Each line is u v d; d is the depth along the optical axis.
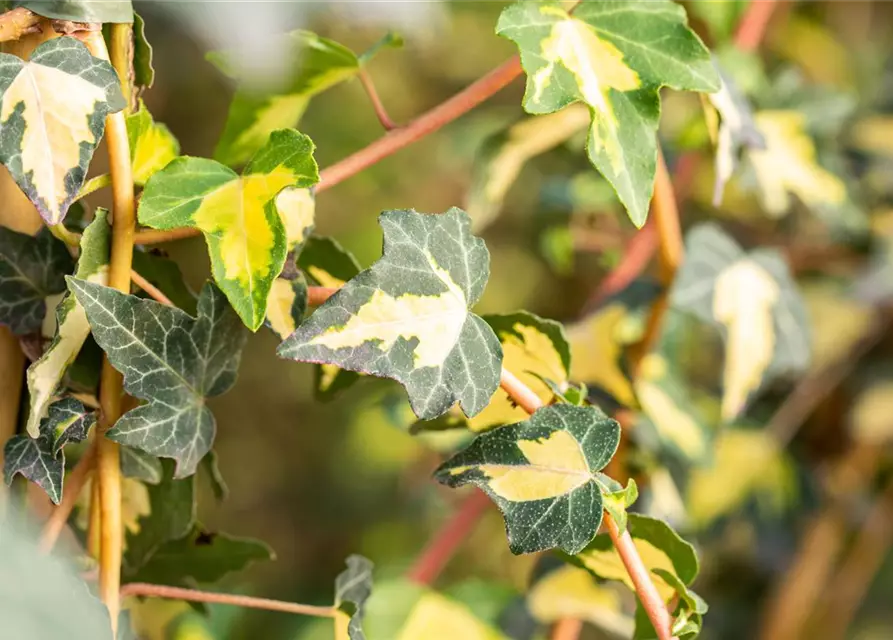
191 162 0.45
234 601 0.47
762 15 0.66
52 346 0.45
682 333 0.63
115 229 0.45
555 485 0.46
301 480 1.39
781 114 0.66
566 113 0.60
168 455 0.46
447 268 0.45
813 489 0.77
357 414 1.21
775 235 0.80
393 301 0.45
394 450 1.15
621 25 0.47
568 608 0.57
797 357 0.59
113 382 0.46
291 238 0.47
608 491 0.46
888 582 0.89
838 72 0.91
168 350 0.46
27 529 0.45
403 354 0.44
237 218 0.45
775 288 0.58
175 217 0.45
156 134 0.47
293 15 0.51
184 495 0.49
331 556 1.29
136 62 0.47
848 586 0.81
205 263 1.18
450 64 1.22
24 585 0.43
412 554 1.02
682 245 0.63
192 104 1.27
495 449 0.46
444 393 0.45
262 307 0.44
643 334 0.58
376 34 1.09
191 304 0.49
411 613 0.56
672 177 0.67
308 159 0.45
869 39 0.95
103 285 0.45
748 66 0.64
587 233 0.74
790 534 0.79
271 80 0.50
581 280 1.12
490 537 1.08
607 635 0.88
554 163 1.06
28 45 0.45
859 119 0.79
